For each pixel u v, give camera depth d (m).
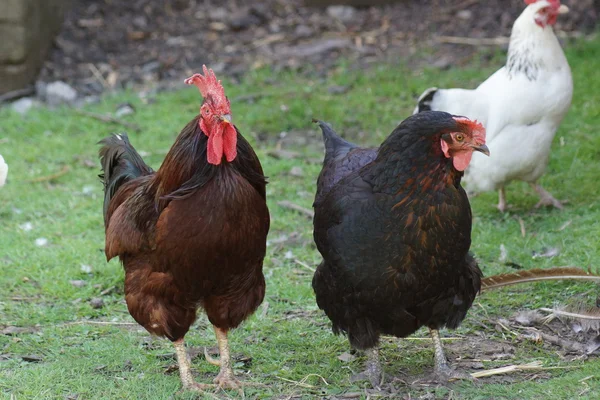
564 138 10.56
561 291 7.14
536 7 8.13
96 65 13.82
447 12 14.93
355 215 5.36
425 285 5.41
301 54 13.95
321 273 5.77
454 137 5.12
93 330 6.90
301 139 11.30
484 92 8.48
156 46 14.42
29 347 6.57
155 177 5.53
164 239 5.34
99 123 11.80
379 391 5.76
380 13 15.18
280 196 9.63
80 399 5.72
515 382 5.79
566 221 8.52
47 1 13.78
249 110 12.02
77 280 7.77
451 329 5.98
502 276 6.49
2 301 7.43
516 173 8.54
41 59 13.52
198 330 6.93
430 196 5.21
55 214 9.36
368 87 12.59
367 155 6.26
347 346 6.52
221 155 5.18
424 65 13.22
